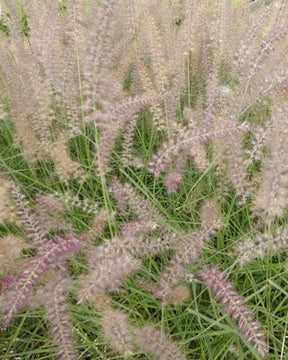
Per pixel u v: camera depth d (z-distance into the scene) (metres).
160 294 0.67
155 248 0.69
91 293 0.58
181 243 0.68
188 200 0.85
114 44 1.01
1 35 1.09
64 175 0.80
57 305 0.59
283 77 0.77
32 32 0.99
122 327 0.57
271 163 0.65
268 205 0.63
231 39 1.05
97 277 0.58
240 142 0.82
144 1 1.22
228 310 0.59
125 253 0.61
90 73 0.66
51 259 0.57
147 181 0.99
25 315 0.68
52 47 0.86
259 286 0.79
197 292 0.78
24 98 0.85
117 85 0.89
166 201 0.89
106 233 0.83
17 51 0.96
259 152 0.73
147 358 0.69
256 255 0.68
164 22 1.04
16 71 0.88
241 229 0.82
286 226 0.76
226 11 1.02
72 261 0.72
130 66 1.16
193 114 0.90
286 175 0.62
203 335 0.65
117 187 0.76
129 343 0.57
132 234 0.64
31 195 0.91
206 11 1.05
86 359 0.76
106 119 0.70
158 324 0.70
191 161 0.94
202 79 1.06
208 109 0.82
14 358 0.75
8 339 0.74
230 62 0.99
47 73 0.84
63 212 0.80
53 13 0.94
